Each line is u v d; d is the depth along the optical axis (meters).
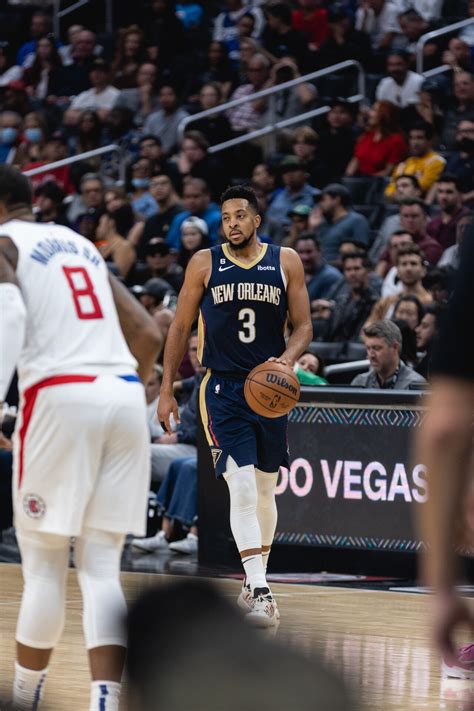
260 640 3.11
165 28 34.19
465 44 28.88
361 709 3.11
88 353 7.12
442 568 3.60
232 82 32.06
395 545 15.21
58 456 6.96
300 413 15.84
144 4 37.28
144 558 17.06
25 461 7.07
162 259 23.83
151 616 3.11
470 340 3.69
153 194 26.48
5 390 6.76
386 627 11.55
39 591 7.09
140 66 33.81
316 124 29.50
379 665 9.78
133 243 26.64
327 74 30.67
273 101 29.52
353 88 30.50
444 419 3.65
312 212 25.16
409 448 15.12
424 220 22.20
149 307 21.77
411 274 19.75
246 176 29.14
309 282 22.27
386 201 26.19
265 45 31.56
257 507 12.45
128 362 7.29
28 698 7.16
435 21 31.64
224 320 12.24
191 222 23.84
